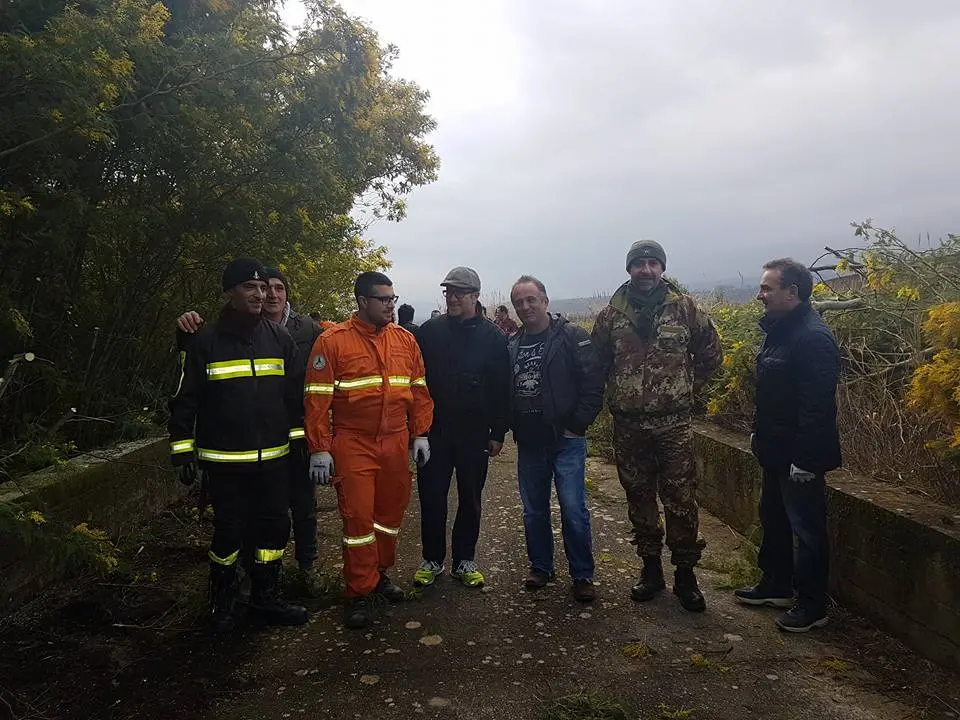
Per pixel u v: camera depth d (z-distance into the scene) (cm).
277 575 343
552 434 367
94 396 466
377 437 342
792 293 332
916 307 434
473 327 379
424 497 383
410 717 256
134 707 262
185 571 397
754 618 341
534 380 370
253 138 469
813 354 314
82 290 451
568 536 365
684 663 296
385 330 353
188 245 483
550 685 279
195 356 317
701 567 410
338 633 327
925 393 309
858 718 253
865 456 393
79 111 322
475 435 380
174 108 403
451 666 294
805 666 292
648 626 333
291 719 255
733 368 530
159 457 488
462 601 364
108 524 413
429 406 370
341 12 500
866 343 462
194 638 320
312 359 339
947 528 287
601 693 271
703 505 521
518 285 372
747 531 451
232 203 478
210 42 405
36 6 353
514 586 385
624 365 360
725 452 484
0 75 311
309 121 495
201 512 348
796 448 314
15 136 335
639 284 361
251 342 329
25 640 308
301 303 794
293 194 517
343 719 255
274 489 334
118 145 400
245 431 321
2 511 278
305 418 339
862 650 305
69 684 276
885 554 315
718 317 600
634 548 446
